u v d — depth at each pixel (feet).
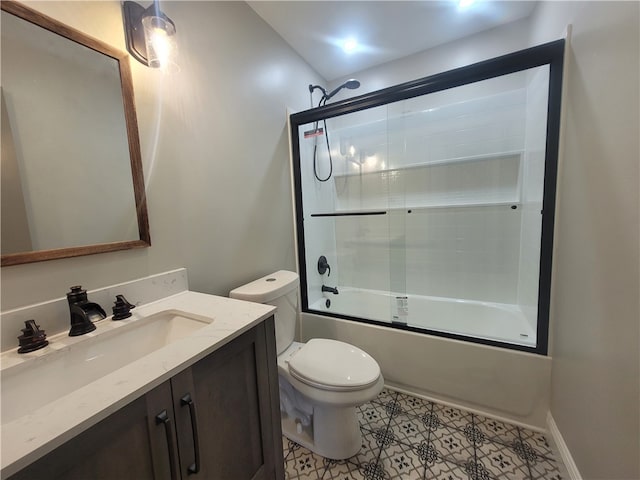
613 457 2.76
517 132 6.61
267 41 5.80
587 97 3.40
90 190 3.08
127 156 3.39
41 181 2.72
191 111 4.20
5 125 2.51
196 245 4.33
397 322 6.23
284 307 5.03
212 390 2.55
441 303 7.62
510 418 4.94
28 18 2.60
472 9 5.72
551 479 3.90
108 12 3.21
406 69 7.34
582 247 3.49
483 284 7.46
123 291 3.34
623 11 2.58
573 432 3.72
